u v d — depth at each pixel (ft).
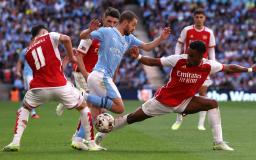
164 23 192.95
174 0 202.08
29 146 60.95
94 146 57.11
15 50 175.94
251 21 193.06
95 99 56.70
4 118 102.06
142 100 157.69
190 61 55.16
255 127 85.35
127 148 59.88
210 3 201.67
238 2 202.28
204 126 87.35
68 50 54.85
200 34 81.41
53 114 111.34
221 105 138.51
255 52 180.75
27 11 193.06
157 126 86.53
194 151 57.47
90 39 61.46
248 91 157.17
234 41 184.14
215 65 55.98
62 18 192.13
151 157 52.54
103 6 199.31
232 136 72.64
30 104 55.52
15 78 162.30
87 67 64.80
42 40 55.11
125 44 57.57
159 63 56.03
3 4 193.57
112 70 57.36
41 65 54.60
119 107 57.11
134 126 85.97
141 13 201.16
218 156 53.72
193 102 57.47
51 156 52.60
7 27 185.06
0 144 63.87
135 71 170.91
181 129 82.28
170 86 56.70
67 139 68.23
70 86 55.42
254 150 58.29
